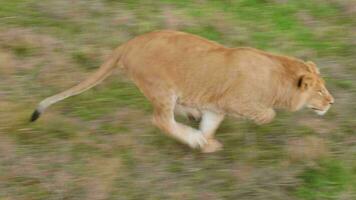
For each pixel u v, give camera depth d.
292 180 22.62
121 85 26.41
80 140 23.78
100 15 30.11
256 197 22.11
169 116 23.19
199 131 23.72
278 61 22.70
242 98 22.39
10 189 21.94
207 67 22.38
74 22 29.52
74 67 27.16
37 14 29.97
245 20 30.22
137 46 22.91
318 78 23.17
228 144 24.14
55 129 24.14
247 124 24.88
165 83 22.66
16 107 24.78
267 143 24.19
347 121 25.22
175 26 29.42
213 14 30.34
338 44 28.91
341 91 26.62
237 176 22.64
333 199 22.20
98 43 28.47
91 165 22.78
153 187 22.30
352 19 30.39
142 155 23.39
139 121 24.77
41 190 21.91
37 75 26.61
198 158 23.52
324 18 30.53
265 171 22.95
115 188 22.14
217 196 22.06
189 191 22.17
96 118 24.88
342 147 24.19
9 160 22.86
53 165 22.83
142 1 31.16
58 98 23.08
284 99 22.94
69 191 21.84
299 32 29.61
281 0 31.39
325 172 23.00
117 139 23.86
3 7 30.22
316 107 23.42
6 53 27.47
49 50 27.77
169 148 23.80
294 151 23.53
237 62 22.22
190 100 23.06
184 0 31.42
